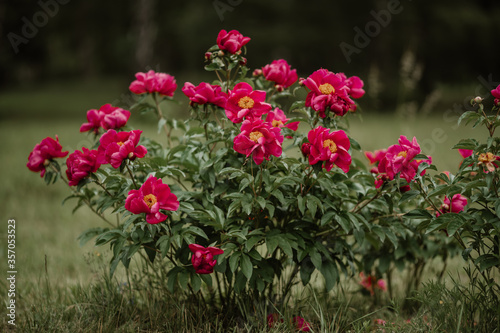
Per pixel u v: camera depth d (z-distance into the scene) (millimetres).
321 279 3205
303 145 1979
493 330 2012
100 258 2836
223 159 2283
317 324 2396
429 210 2432
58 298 2781
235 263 1995
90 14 23969
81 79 33094
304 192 2186
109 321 2334
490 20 19844
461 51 20266
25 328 2381
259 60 21688
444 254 2717
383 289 2941
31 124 13562
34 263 3545
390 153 2045
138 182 2264
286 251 2033
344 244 2354
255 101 2070
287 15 21547
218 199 2391
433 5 19438
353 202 2363
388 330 2260
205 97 2178
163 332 2311
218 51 2348
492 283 2107
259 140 1897
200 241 2271
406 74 5852
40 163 2191
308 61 22156
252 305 2393
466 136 8727
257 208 2141
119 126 2422
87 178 2111
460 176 2078
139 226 2164
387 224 2436
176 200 1928
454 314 2137
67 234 4371
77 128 11672
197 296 2426
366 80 16953
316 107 2047
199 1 21703
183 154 2369
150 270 2965
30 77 32094
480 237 2068
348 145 1927
